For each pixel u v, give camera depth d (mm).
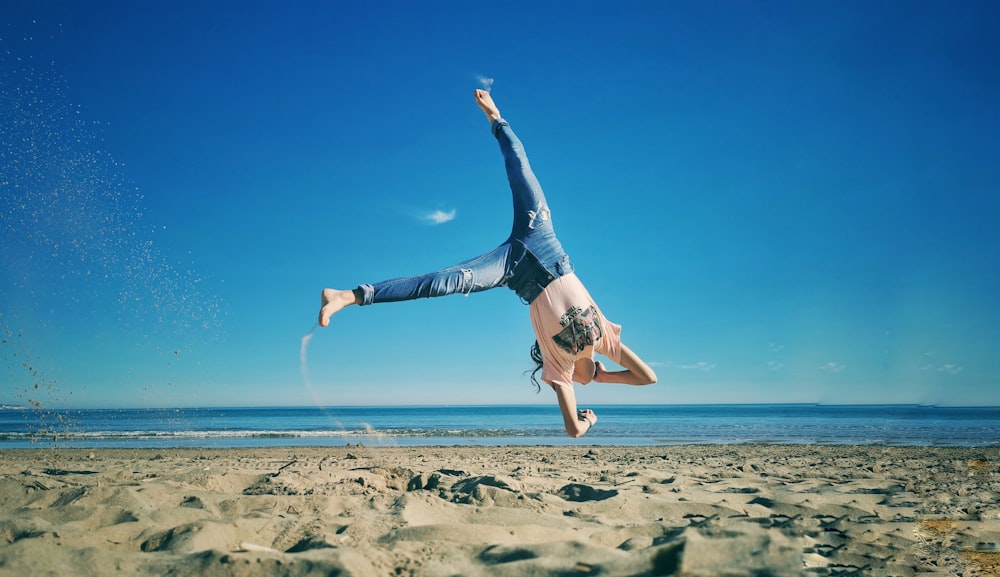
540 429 27312
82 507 3270
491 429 27219
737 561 2225
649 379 3637
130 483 4805
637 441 18125
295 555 2297
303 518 3330
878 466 7988
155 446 15242
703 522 3104
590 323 3369
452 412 87875
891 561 2770
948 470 7715
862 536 3236
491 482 4652
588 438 19922
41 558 2246
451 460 9266
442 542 2678
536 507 3848
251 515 3455
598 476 6266
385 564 2365
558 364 3498
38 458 9914
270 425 35750
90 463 8500
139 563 2291
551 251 3395
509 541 2791
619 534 3010
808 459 9812
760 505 4176
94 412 63188
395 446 14453
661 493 4680
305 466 7660
